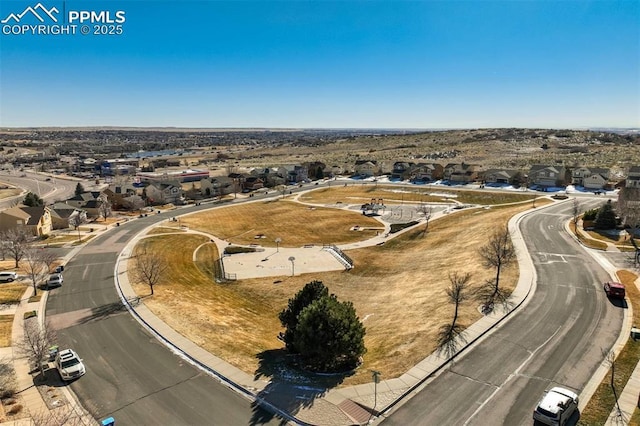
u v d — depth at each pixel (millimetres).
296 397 22906
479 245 52531
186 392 23984
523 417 20422
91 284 44219
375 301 42312
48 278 44438
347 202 97438
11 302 38875
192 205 100375
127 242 63781
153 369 26719
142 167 182875
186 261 56156
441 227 68500
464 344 27656
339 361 26609
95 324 34062
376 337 32188
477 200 93750
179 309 37562
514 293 35594
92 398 23641
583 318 30781
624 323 29781
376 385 23438
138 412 22250
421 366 25375
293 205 96250
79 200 90438
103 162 182375
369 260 56156
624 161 135875
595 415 20203
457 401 21922
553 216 65875
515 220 63250
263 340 32562
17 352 29000
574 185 102375
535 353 26266
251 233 73188
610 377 23344
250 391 23734
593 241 50781
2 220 65500
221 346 30141
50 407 22703
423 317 33781
